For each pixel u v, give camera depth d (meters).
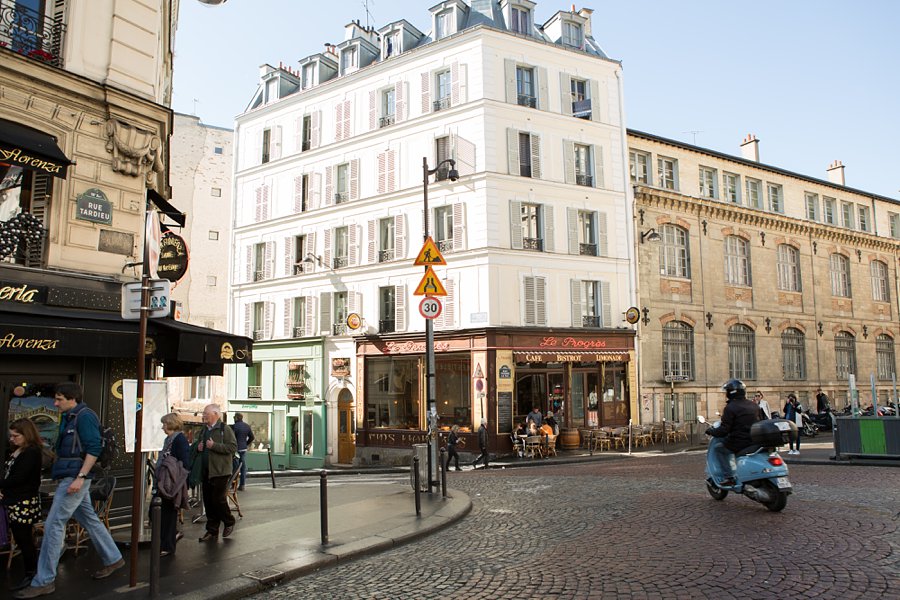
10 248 9.06
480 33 26.28
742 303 31.61
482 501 11.75
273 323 31.70
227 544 8.34
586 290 27.28
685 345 29.52
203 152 41.75
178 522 9.76
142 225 10.76
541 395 26.08
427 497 11.65
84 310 9.47
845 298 36.50
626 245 27.97
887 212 40.03
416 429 26.25
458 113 26.59
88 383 9.24
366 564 7.60
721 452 10.17
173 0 14.20
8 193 9.85
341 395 29.11
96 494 7.88
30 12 9.80
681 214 30.11
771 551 7.10
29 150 8.68
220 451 8.62
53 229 9.54
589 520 9.36
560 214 26.94
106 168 10.30
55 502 6.50
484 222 25.41
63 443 6.70
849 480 12.49
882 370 37.94
